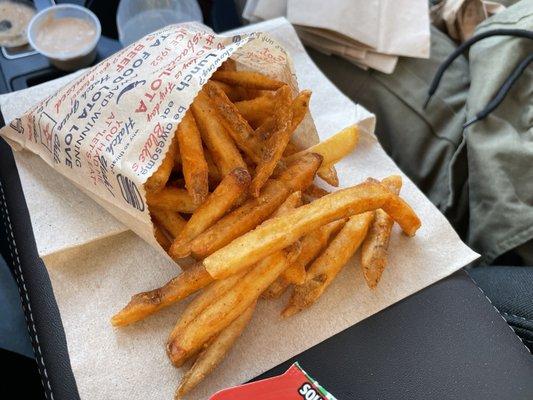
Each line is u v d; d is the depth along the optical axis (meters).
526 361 0.27
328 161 0.29
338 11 0.40
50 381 0.26
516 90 0.37
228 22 0.47
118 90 0.26
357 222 0.28
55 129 0.27
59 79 0.35
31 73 0.38
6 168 0.32
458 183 0.40
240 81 0.28
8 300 0.35
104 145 0.25
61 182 0.30
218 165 0.27
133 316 0.25
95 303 0.27
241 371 0.25
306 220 0.24
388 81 0.42
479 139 0.36
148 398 0.25
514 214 0.35
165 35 0.27
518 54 0.37
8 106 0.33
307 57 0.38
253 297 0.24
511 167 0.35
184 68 0.25
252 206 0.26
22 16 0.40
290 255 0.24
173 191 0.26
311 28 0.42
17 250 0.30
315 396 0.24
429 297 0.28
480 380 0.26
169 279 0.28
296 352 0.26
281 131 0.26
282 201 0.26
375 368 0.26
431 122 0.41
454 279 0.29
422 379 0.26
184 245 0.25
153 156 0.24
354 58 0.42
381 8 0.41
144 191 0.24
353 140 0.30
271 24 0.38
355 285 0.28
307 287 0.26
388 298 0.28
